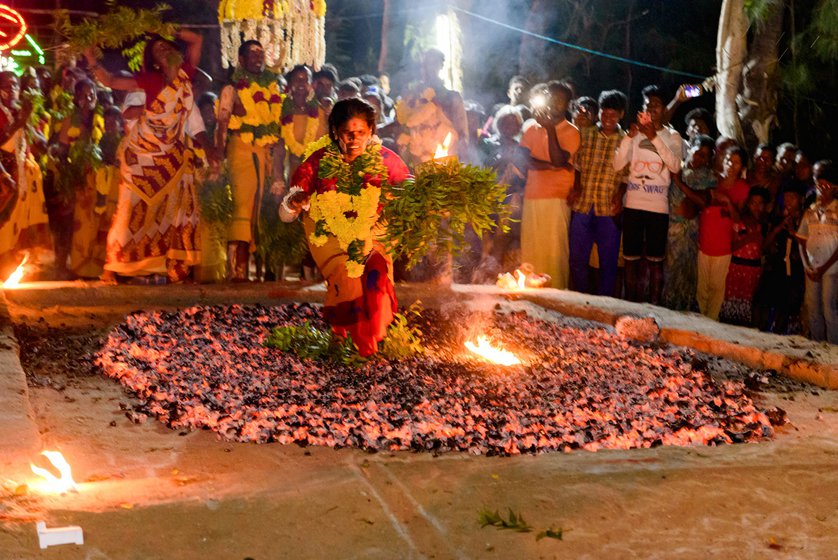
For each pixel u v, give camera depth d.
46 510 3.77
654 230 9.41
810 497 4.30
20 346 6.57
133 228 8.30
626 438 5.05
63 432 4.94
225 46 8.82
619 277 10.00
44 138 9.30
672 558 3.68
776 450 4.98
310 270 9.32
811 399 6.10
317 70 9.57
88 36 7.92
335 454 4.75
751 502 4.22
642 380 6.26
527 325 7.75
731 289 9.51
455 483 4.34
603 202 9.56
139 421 5.16
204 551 3.61
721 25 11.35
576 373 6.37
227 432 4.98
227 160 8.78
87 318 7.42
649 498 4.22
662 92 9.34
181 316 7.48
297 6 8.62
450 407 5.48
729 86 11.31
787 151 9.50
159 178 8.27
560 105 9.52
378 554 3.66
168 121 8.21
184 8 16.23
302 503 4.04
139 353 6.38
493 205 6.05
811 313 9.38
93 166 9.31
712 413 5.57
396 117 9.36
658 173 9.36
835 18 12.37
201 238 8.77
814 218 9.23
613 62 16.70
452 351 6.90
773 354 6.75
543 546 3.75
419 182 5.95
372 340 6.31
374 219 6.17
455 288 8.77
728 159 9.36
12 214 8.48
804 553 3.74
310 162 6.16
